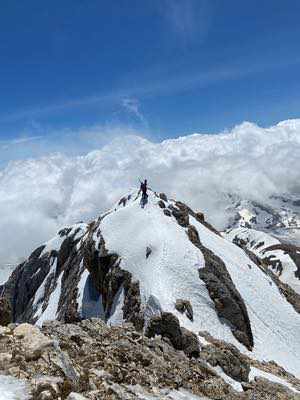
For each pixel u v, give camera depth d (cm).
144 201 8969
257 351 6488
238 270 8300
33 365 1741
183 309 6244
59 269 14175
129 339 2767
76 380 1784
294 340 7250
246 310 6988
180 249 7419
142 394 2025
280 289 9269
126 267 7419
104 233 8425
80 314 8156
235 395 2648
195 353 3588
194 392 2434
